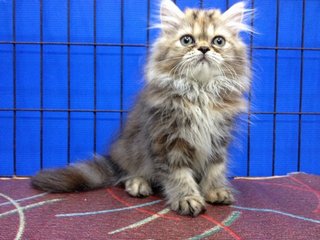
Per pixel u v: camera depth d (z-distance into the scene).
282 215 0.35
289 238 0.30
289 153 0.66
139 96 0.43
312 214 0.36
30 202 0.39
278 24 0.62
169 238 0.30
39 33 0.60
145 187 0.41
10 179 0.50
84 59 0.62
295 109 0.64
